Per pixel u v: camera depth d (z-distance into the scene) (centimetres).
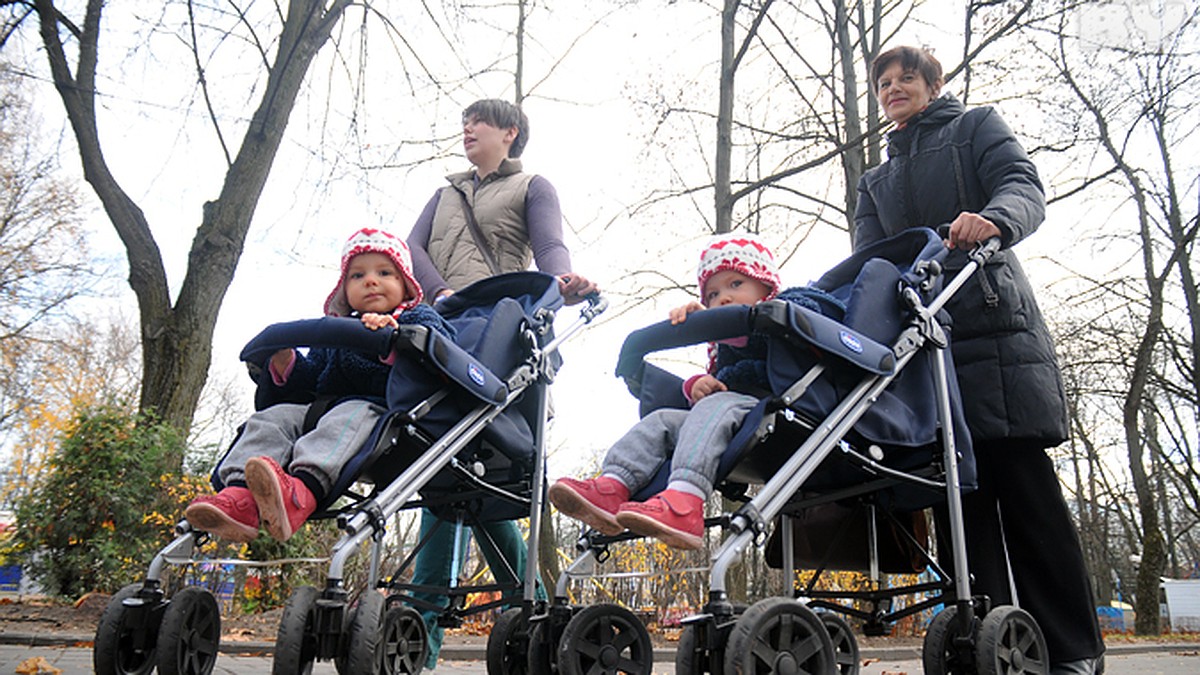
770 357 236
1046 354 298
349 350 250
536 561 284
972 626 243
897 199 333
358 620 213
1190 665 727
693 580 855
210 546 696
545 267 349
